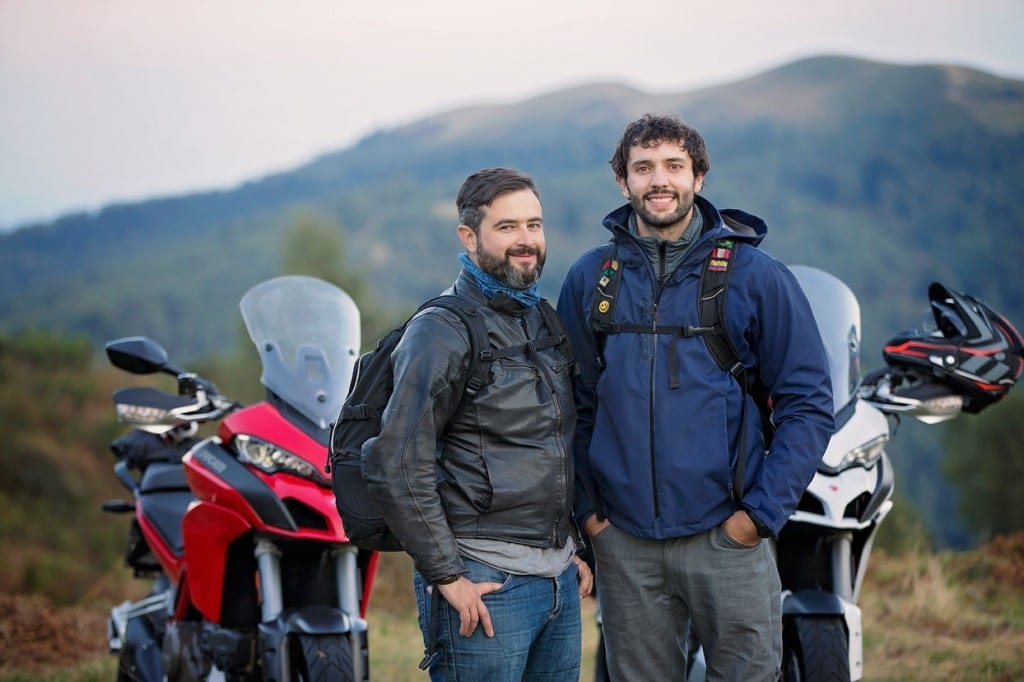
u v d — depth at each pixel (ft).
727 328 11.87
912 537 32.48
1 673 22.97
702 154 12.23
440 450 11.27
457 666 11.14
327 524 14.21
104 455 62.90
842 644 13.97
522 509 11.14
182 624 15.84
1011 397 107.34
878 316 506.07
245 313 15.61
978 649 22.38
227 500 14.33
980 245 560.61
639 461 11.88
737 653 12.15
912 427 250.78
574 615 11.76
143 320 424.87
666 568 12.16
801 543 14.85
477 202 11.28
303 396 14.80
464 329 11.07
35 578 46.68
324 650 13.70
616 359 12.05
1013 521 105.91
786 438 11.80
